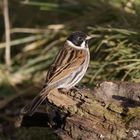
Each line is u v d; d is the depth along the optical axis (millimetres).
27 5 15578
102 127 8531
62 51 10234
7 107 13641
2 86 14125
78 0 14367
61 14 14734
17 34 15242
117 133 8461
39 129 11922
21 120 9719
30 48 14516
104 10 13383
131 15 12773
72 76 9797
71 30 13812
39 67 14055
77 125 8539
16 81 14164
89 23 13398
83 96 9078
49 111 9109
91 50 12445
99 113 8711
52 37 14328
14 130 13109
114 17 13156
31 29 14711
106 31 12477
